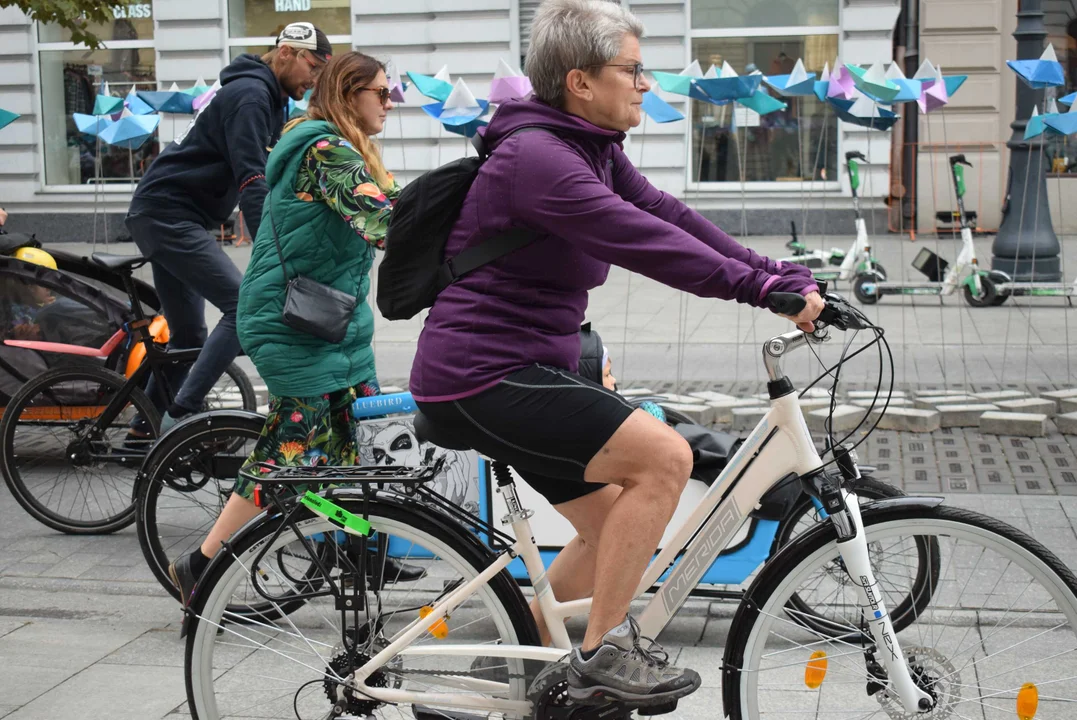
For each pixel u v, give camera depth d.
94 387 5.61
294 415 4.14
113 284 6.88
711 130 17.30
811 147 17.19
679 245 2.55
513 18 17.27
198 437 4.56
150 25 18.45
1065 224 16.53
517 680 2.96
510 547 2.99
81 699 3.79
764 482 2.86
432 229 2.76
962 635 3.18
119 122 6.80
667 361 9.24
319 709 3.11
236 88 5.10
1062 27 16.81
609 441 2.70
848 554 2.79
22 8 9.30
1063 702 3.01
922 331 10.33
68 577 5.02
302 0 18.03
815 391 7.67
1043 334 10.04
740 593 4.17
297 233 4.03
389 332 10.77
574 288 2.81
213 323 11.51
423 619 2.98
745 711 2.92
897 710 2.90
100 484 5.66
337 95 4.02
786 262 2.94
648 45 17.31
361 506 2.97
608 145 2.81
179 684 3.92
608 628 2.76
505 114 2.76
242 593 3.10
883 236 16.86
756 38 17.31
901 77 7.22
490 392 2.75
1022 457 6.48
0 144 18.66
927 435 6.98
